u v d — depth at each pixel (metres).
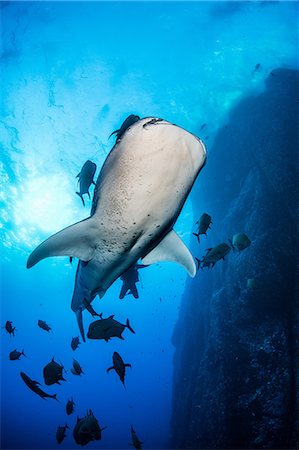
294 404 7.93
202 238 18.14
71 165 20.70
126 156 2.28
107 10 15.01
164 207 2.59
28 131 18.92
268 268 9.87
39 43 15.99
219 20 15.51
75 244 3.50
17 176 21.56
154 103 17.36
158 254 3.94
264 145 12.73
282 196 10.87
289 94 14.06
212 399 10.16
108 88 17.08
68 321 47.47
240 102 15.99
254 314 9.91
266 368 8.89
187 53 16.25
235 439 8.91
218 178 17.12
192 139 2.25
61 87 17.14
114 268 3.98
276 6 15.15
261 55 16.08
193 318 17.09
